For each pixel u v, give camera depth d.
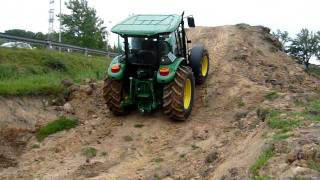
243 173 6.42
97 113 11.20
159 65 10.16
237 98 11.48
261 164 6.27
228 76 13.25
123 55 10.59
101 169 8.56
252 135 8.51
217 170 7.36
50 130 10.17
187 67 10.70
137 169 8.46
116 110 10.67
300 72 15.41
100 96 11.91
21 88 10.98
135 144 9.56
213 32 18.00
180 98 9.98
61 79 12.99
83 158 9.07
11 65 14.29
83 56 20.95
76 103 11.49
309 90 13.01
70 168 8.66
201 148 9.02
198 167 8.11
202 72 12.49
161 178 7.90
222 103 11.38
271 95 11.12
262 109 9.58
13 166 9.02
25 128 10.23
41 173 8.55
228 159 7.72
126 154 9.16
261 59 15.26
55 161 9.04
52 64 16.48
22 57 16.03
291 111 8.88
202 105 11.37
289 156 6.07
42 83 11.95
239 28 18.27
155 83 10.42
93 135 10.05
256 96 11.33
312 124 7.48
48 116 10.85
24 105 10.76
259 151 6.93
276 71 14.55
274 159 6.25
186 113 10.30
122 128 10.30
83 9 38.31
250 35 17.58
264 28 18.73
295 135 6.94
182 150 9.07
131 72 10.59
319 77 16.05
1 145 9.59
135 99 10.49
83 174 8.39
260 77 13.60
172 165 8.47
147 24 10.34
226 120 10.34
